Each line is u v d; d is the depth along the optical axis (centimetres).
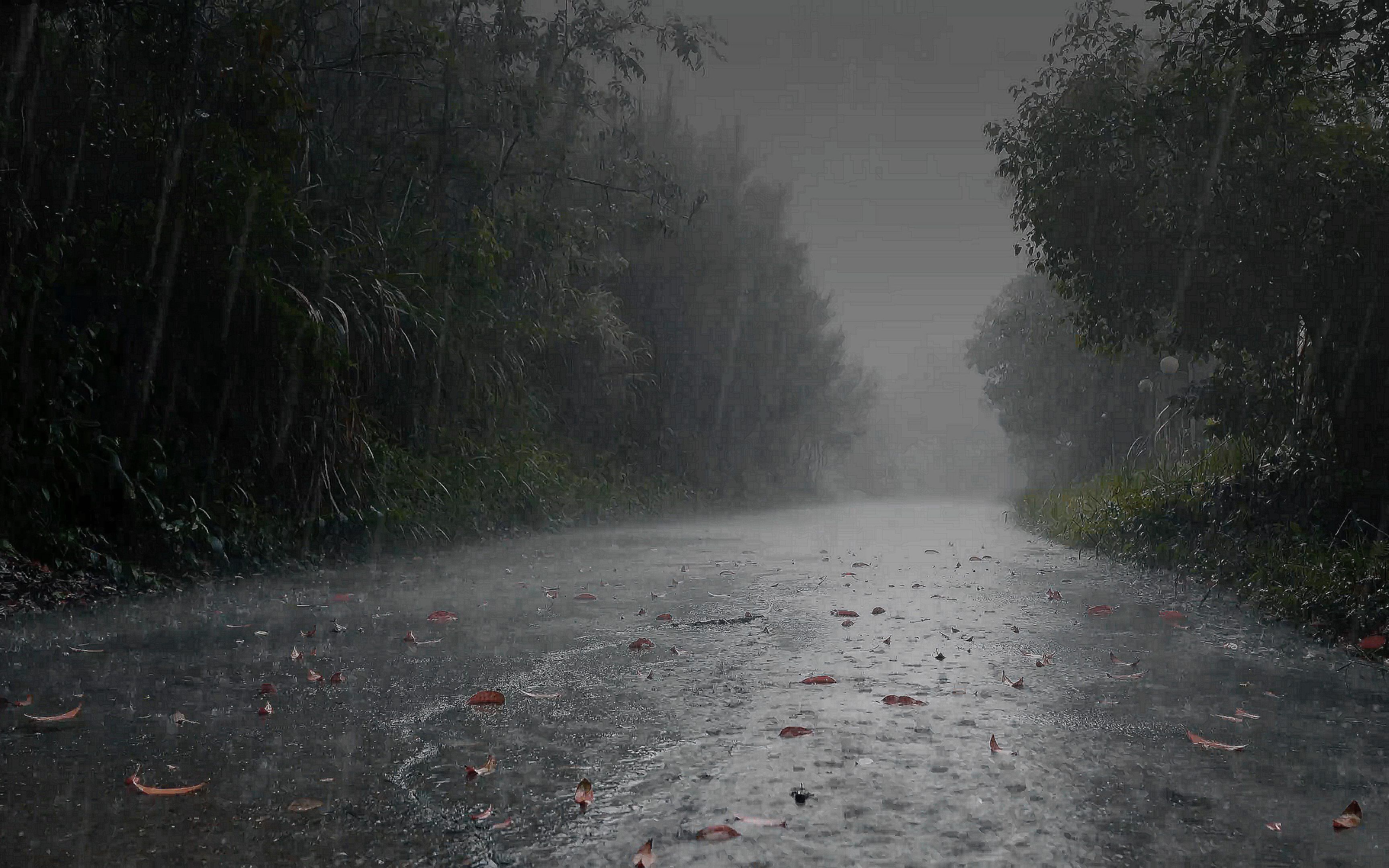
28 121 790
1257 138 925
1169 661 504
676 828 257
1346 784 298
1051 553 1216
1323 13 773
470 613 649
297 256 980
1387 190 859
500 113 1538
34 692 410
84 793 282
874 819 265
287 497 932
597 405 2108
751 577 899
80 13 844
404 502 1112
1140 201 1017
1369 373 870
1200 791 291
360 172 1353
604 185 1794
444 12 1542
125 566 715
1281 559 762
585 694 415
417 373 1241
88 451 754
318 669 464
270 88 945
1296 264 907
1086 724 371
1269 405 1027
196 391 881
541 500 1466
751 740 344
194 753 323
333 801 277
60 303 795
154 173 883
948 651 528
